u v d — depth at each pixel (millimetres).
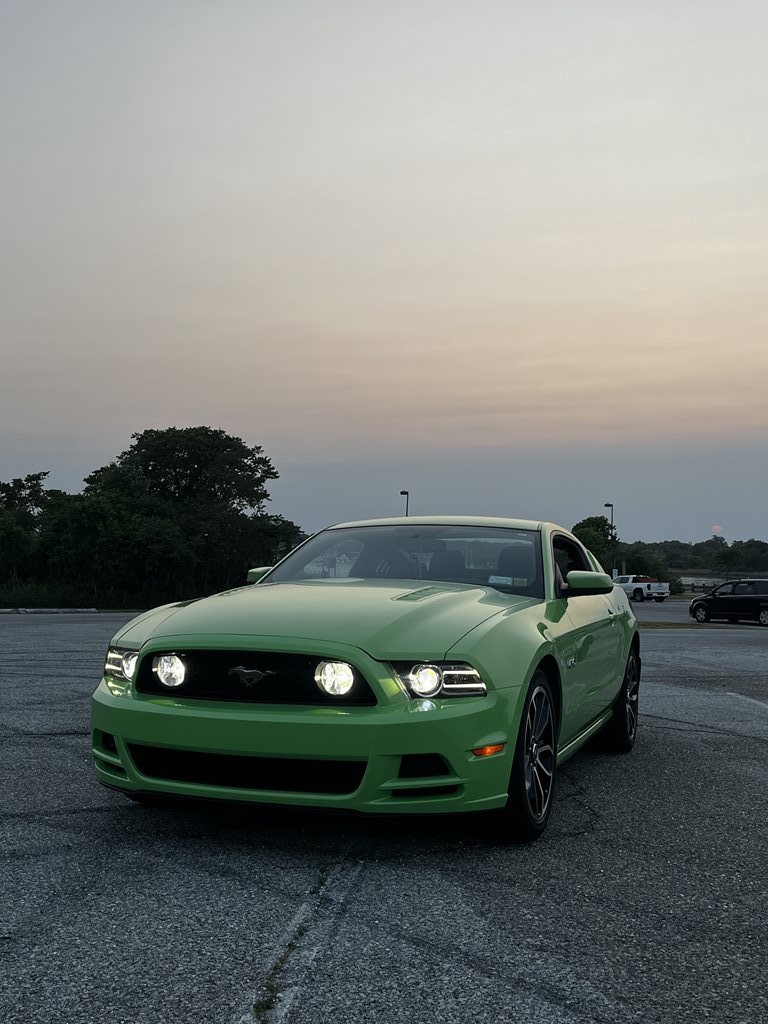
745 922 2986
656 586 56812
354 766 3422
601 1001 2408
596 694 5215
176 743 3525
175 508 44812
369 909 3014
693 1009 2377
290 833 3859
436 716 3438
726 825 4172
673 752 5984
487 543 5160
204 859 3502
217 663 3588
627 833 4027
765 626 29844
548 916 2996
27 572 37156
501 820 3734
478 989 2455
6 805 4262
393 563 5012
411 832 3918
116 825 3941
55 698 7680
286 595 4234
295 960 2607
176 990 2418
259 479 54125
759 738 6496
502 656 3734
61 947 2680
